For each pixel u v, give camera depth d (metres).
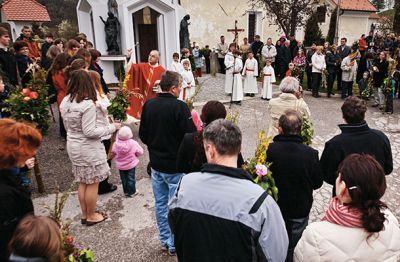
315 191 5.02
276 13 16.83
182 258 1.76
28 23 24.08
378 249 1.51
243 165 2.66
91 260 2.22
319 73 11.17
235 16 20.00
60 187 4.86
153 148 3.23
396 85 10.95
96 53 6.24
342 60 11.30
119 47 12.26
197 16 19.08
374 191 1.51
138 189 4.84
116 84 12.33
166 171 3.20
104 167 3.72
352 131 2.87
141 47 13.51
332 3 24.17
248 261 1.61
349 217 1.53
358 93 11.31
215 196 1.65
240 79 10.31
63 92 6.09
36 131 2.04
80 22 13.40
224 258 1.61
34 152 2.02
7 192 1.82
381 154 2.85
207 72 17.69
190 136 2.70
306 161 2.61
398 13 22.23
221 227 1.61
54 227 1.41
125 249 3.57
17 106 4.19
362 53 13.21
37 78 4.43
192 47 15.59
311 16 19.11
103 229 3.89
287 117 2.74
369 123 8.67
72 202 4.44
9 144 1.89
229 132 1.72
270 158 2.68
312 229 1.60
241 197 1.62
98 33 12.17
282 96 4.71
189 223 1.67
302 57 12.62
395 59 10.55
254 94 11.94
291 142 2.70
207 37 19.58
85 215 3.94
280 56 14.51
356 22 25.64
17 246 1.34
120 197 4.59
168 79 3.13
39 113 4.25
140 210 4.29
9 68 6.28
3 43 6.25
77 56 5.09
